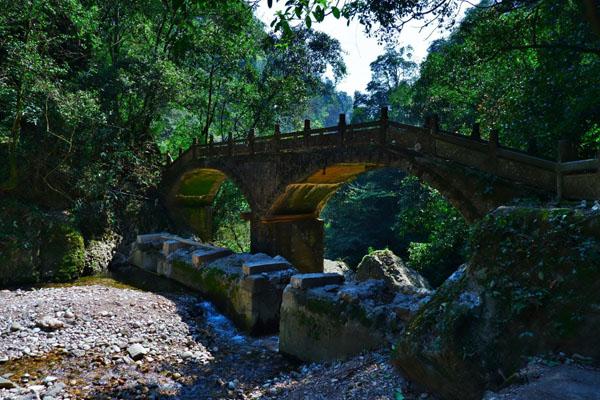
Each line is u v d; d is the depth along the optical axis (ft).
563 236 15.38
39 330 34.01
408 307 25.79
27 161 61.05
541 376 12.69
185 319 41.55
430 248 71.82
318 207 62.85
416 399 17.84
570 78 35.83
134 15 80.02
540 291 14.99
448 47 51.24
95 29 70.08
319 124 133.90
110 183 68.95
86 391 25.52
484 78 52.31
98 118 61.46
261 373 30.30
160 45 84.84
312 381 24.93
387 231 124.36
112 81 70.23
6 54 53.98
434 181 36.35
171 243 58.70
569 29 37.40
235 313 42.98
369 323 27.20
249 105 93.35
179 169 76.38
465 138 34.96
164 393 26.09
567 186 27.35
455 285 18.45
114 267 66.03
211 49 82.23
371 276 61.87
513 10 41.50
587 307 13.75
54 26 60.70
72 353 30.68
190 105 88.99
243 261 48.60
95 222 67.15
